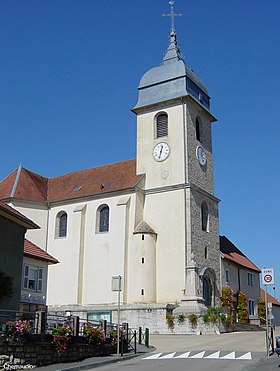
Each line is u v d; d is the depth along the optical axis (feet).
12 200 157.38
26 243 99.86
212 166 159.12
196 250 139.13
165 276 138.00
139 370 58.18
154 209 145.28
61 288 150.10
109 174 161.27
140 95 158.40
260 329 151.23
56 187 170.71
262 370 54.34
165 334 123.65
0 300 70.79
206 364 62.75
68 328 66.03
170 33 166.09
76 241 150.20
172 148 148.25
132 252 140.77
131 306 132.05
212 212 152.46
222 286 149.18
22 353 58.29
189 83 154.20
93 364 63.05
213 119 164.45
